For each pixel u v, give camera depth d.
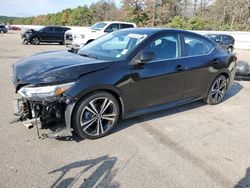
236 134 4.38
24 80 3.57
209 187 2.99
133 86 4.11
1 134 3.91
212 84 5.53
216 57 5.40
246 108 5.71
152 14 54.62
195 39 5.11
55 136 3.63
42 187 2.86
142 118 4.79
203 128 4.54
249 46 26.58
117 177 3.08
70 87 3.51
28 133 3.97
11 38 27.17
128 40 4.47
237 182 3.10
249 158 3.65
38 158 3.37
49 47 18.75
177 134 4.25
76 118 3.68
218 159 3.57
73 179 3.01
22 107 4.06
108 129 4.05
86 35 14.14
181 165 3.38
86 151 3.59
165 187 2.95
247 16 50.25
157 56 4.42
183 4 58.50
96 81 3.69
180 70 4.69
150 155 3.58
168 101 4.73
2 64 9.95
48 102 3.48
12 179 2.95
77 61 3.96
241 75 8.16
